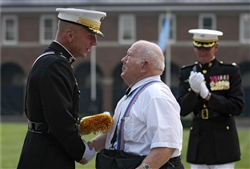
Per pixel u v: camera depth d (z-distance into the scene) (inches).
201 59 385.7
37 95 263.3
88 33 272.8
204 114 375.9
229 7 2117.4
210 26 2140.7
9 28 2257.6
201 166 380.2
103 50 2194.9
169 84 2027.6
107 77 2193.7
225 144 372.8
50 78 257.0
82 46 273.1
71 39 270.8
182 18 2145.7
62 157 266.4
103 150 274.5
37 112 265.6
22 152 273.6
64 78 260.1
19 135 1190.9
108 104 2178.9
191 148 382.6
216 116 375.9
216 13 2132.1
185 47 2144.4
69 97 261.4
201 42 381.7
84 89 2142.0
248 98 2069.4
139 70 265.9
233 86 378.9
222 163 372.2
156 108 249.1
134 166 254.4
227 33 2138.3
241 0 2121.1
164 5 2130.9
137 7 2145.7
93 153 271.0
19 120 2043.6
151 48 267.0
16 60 2241.6
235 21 2133.4
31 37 2237.9
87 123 269.7
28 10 2213.3
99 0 2170.3
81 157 263.3
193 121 385.7
